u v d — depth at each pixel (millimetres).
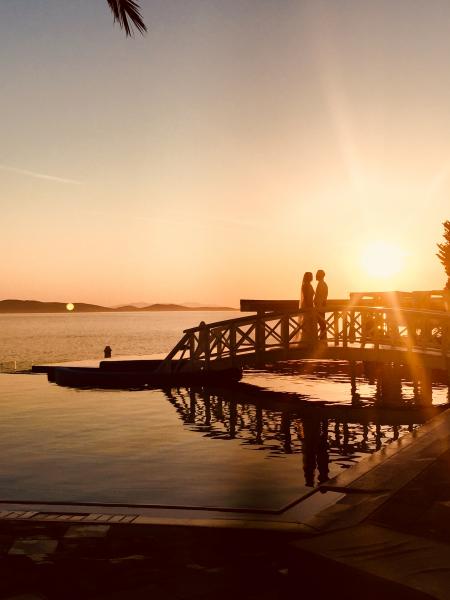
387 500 5430
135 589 3920
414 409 14219
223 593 3830
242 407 14789
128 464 9117
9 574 4203
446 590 3109
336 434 11336
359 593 3379
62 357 59062
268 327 19641
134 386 19547
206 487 7727
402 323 18188
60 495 7477
